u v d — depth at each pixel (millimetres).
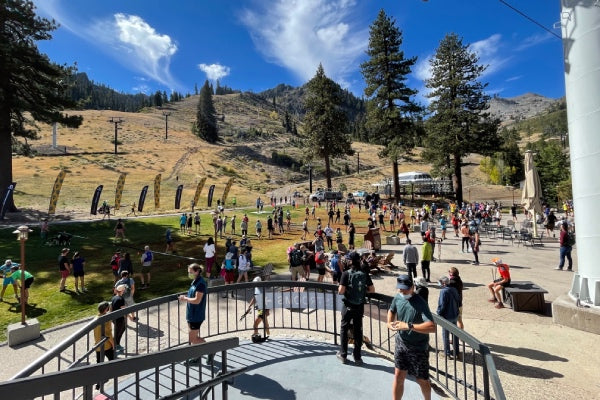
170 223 32594
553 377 6109
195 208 44812
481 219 29422
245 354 6465
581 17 9094
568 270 14609
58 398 2543
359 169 112312
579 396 5504
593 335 8047
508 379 6051
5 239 23734
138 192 52562
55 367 7191
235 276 13977
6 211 32406
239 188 69188
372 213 32969
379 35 48312
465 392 4562
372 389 5180
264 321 7195
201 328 8352
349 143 55312
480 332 8312
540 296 9789
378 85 48250
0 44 25922
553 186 61781
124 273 9664
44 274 15953
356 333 6000
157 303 6148
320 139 54000
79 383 2559
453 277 7590
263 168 105875
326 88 54594
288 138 163125
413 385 5391
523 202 21859
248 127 171250
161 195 52344
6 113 29000
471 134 45719
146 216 36812
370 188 78812
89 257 19781
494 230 25188
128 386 5379
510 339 7883
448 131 46594
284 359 6215
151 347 7656
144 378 5645
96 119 114875
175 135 118438
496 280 10609
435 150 47469
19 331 8672
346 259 11273
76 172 60500
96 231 28688
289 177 101375
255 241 25266
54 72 29672
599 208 8672
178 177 68750
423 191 56344
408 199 49656
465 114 45781
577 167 9242
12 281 12242
